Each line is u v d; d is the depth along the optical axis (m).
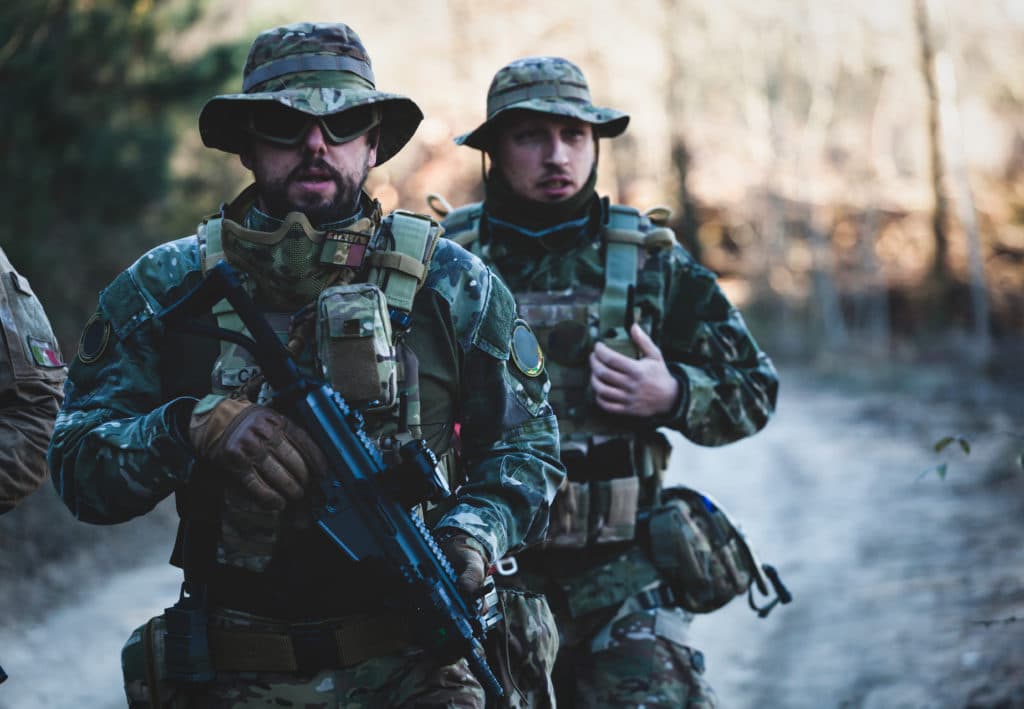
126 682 5.07
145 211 21.72
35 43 18.58
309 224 4.99
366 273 5.12
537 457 5.38
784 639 12.48
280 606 4.95
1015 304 56.94
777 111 73.94
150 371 5.14
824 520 18.25
